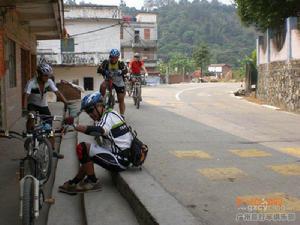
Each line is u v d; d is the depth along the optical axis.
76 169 7.44
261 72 20.62
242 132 10.22
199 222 4.31
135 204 5.05
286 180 6.05
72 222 5.30
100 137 6.17
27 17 13.45
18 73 13.48
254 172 6.47
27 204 4.48
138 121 11.66
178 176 6.21
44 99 7.58
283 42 17.20
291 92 15.96
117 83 10.50
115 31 38.81
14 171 7.35
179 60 75.56
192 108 15.63
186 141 8.93
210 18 114.56
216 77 70.19
